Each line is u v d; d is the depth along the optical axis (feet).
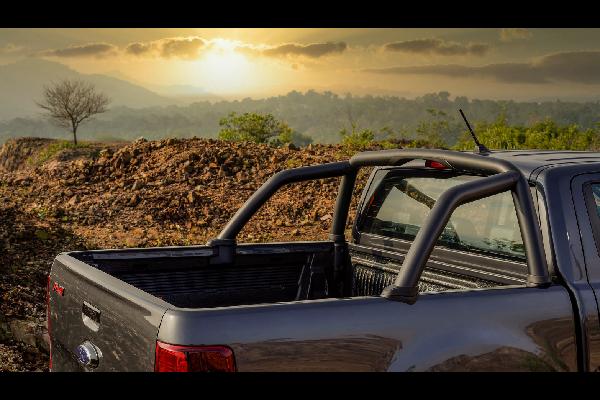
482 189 10.43
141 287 12.63
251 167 53.67
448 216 10.02
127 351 9.14
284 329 8.68
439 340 9.67
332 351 8.94
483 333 10.00
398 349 9.41
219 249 13.34
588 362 10.89
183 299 13.08
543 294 10.63
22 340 20.20
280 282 14.23
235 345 8.39
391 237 13.96
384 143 64.95
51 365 11.88
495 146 77.97
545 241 11.16
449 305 9.88
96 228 39.11
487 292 10.31
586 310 10.84
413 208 13.61
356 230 14.67
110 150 60.03
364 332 9.17
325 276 14.61
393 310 9.46
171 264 12.84
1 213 37.70
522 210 10.82
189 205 44.68
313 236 38.17
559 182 11.49
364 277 14.32
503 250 11.84
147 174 52.80
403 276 9.63
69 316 10.92
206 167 53.21
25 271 26.53
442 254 12.78
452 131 74.84
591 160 12.47
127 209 43.93
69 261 11.30
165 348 8.38
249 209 13.50
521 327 10.34
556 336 10.68
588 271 11.16
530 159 12.40
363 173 48.06
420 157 12.26
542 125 88.79
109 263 12.16
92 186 51.67
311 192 47.09
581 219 11.43
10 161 264.52
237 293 13.70
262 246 13.83
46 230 34.76
